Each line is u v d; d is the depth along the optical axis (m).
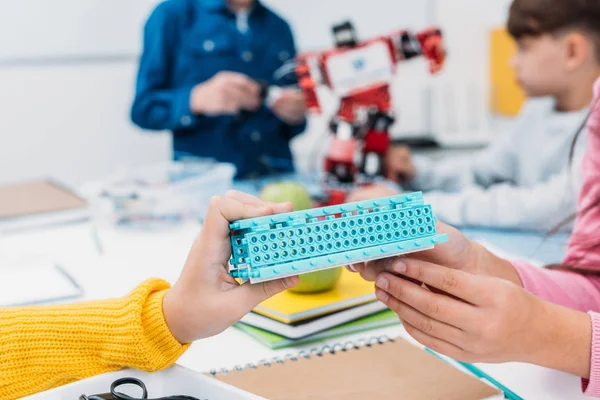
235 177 1.63
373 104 1.25
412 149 2.06
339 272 0.76
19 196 1.44
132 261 1.03
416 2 2.33
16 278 0.95
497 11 2.11
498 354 0.52
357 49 1.22
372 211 0.52
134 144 2.23
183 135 1.75
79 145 2.16
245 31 1.77
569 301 0.69
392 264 0.53
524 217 1.14
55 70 2.08
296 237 0.48
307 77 1.24
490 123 2.21
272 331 0.72
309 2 2.34
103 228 1.24
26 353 0.53
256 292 0.52
